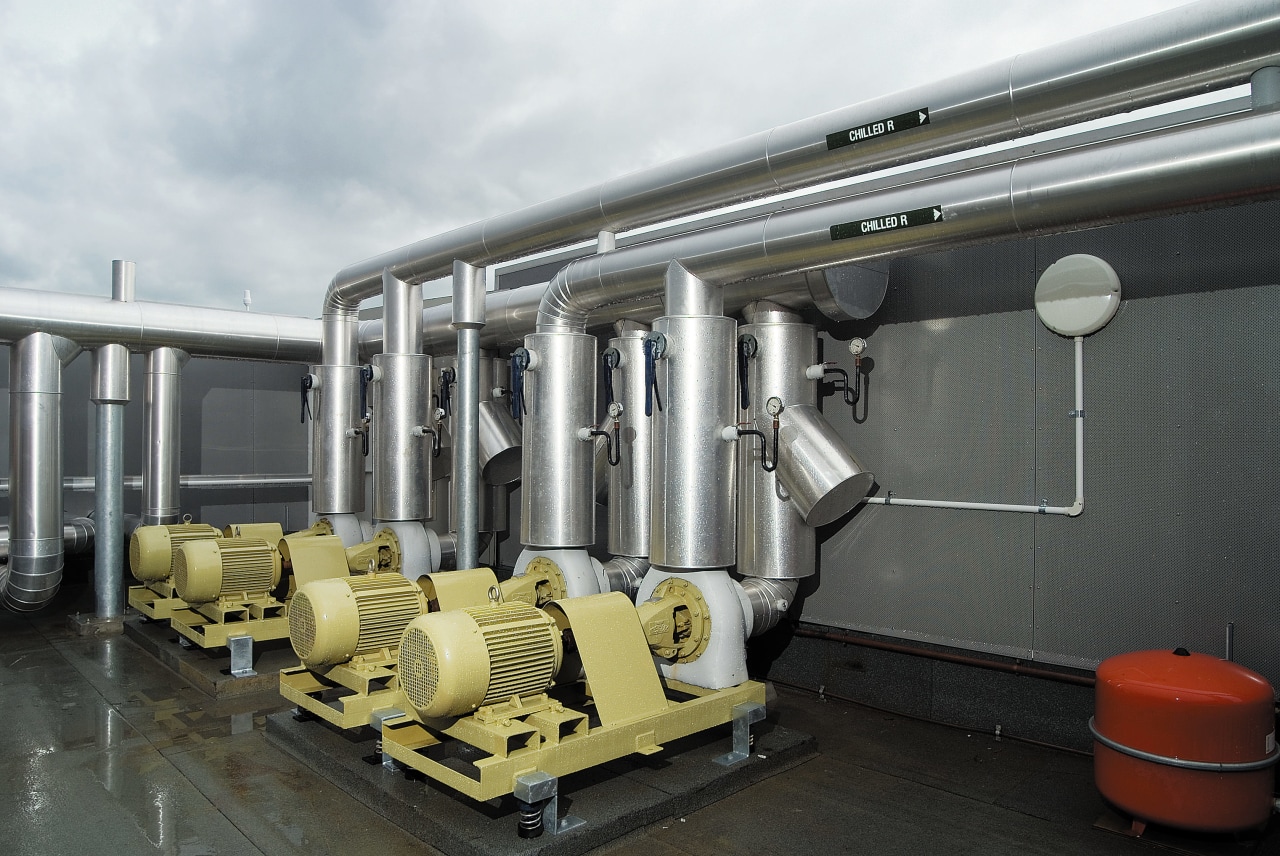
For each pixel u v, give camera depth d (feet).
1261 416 14.03
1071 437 16.16
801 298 17.40
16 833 12.62
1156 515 15.12
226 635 20.83
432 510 26.50
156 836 12.54
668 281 16.28
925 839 12.54
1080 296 15.69
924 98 13.19
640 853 12.10
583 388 18.78
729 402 16.14
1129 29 11.50
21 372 23.34
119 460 26.13
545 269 29.43
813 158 14.64
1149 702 12.19
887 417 18.84
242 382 34.32
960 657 17.35
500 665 12.80
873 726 17.58
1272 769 12.16
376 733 16.06
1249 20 10.55
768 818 13.25
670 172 16.42
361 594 15.90
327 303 26.22
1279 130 10.23
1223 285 14.42
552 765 12.41
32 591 23.32
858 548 19.27
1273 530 13.92
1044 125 12.76
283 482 35.01
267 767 15.20
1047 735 16.33
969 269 17.56
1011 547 16.93
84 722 17.58
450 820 12.37
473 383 21.36
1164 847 12.28
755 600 17.66
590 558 19.25
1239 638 14.24
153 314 25.88
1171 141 11.09
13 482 23.34
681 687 16.01
